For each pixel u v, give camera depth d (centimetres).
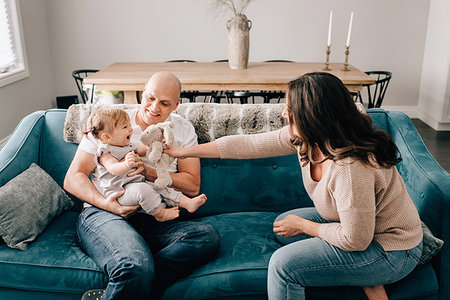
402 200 137
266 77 331
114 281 142
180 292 150
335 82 128
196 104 200
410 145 191
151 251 165
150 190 161
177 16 493
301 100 128
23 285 155
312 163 143
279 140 160
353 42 498
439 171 171
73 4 486
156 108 174
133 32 498
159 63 405
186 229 161
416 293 146
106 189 167
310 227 145
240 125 193
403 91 514
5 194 164
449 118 450
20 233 161
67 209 190
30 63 447
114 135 162
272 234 174
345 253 135
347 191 126
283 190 196
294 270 135
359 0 484
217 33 499
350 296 143
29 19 445
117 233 155
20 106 427
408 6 484
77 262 154
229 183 196
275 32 496
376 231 138
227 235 174
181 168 182
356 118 127
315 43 500
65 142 199
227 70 363
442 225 156
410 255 137
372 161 128
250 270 152
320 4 486
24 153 191
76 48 500
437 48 460
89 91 348
